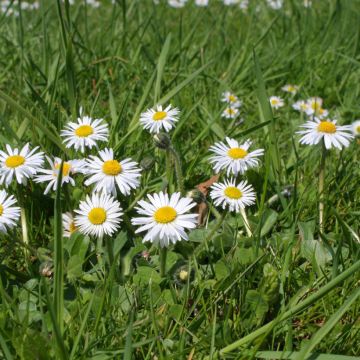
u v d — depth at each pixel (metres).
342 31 0.55
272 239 0.25
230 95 0.42
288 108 0.43
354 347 0.20
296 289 0.23
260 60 0.52
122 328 0.20
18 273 0.23
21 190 0.25
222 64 0.50
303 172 0.32
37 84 0.42
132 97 0.43
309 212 0.28
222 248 0.23
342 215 0.28
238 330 0.21
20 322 0.20
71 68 0.32
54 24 0.65
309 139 0.27
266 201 0.29
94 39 0.56
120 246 0.23
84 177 0.27
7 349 0.18
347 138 0.27
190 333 0.20
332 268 0.23
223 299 0.22
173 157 0.27
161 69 0.35
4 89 0.42
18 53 0.47
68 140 0.29
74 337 0.19
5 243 0.26
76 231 0.24
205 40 0.52
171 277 0.23
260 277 0.23
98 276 0.23
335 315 0.17
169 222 0.21
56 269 0.18
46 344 0.18
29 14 0.68
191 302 0.22
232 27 0.64
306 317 0.22
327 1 0.76
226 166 0.26
